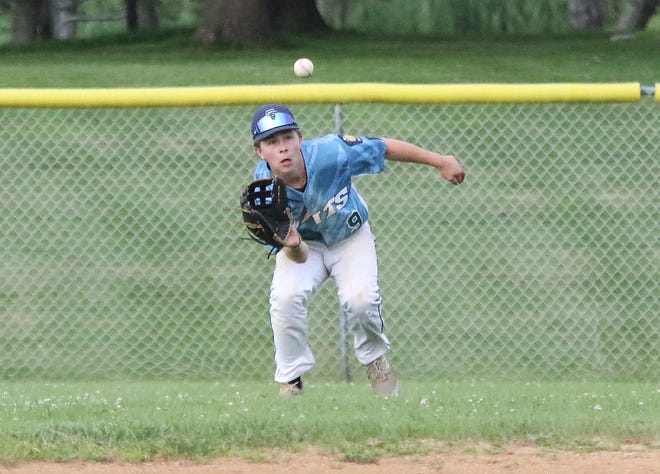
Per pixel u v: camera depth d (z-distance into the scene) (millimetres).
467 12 102312
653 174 40625
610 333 33812
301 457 16266
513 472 15625
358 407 19641
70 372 32312
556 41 81312
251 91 29547
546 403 20734
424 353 32750
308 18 84312
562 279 36156
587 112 43531
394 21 104250
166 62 69062
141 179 41781
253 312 35250
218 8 75125
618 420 17797
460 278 35969
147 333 34281
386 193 38312
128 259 37781
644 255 37312
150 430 17094
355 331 21422
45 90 30000
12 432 17016
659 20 118625
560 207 39594
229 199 40375
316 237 21031
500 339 33344
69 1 126500
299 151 19906
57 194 41125
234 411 19219
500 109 45188
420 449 16516
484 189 40438
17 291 36344
